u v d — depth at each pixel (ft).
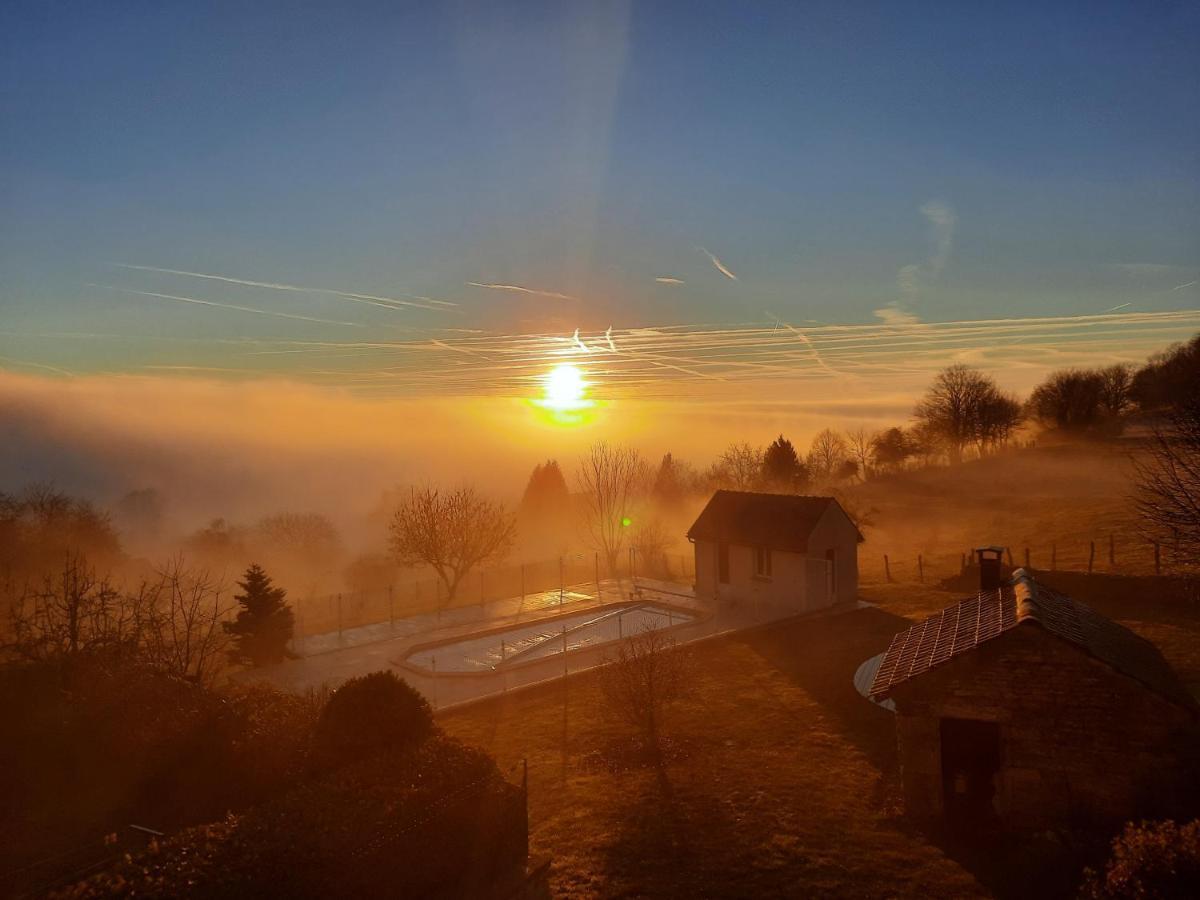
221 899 35.86
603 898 51.44
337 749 53.78
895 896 51.26
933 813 60.44
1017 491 235.81
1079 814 57.21
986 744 60.90
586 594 150.20
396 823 43.21
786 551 130.72
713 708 87.76
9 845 50.49
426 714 56.29
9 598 106.73
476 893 46.73
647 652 89.71
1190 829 46.88
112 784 58.44
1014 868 53.57
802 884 52.80
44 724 64.85
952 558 168.14
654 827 61.11
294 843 39.91
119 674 71.00
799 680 95.91
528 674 101.09
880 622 121.49
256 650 106.93
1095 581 122.42
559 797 67.46
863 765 71.36
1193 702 57.00
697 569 146.00
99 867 41.34
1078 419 309.22
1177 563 88.28
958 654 59.98
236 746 57.82
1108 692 56.75
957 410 327.67
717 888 52.54
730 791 67.10
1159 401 277.44
